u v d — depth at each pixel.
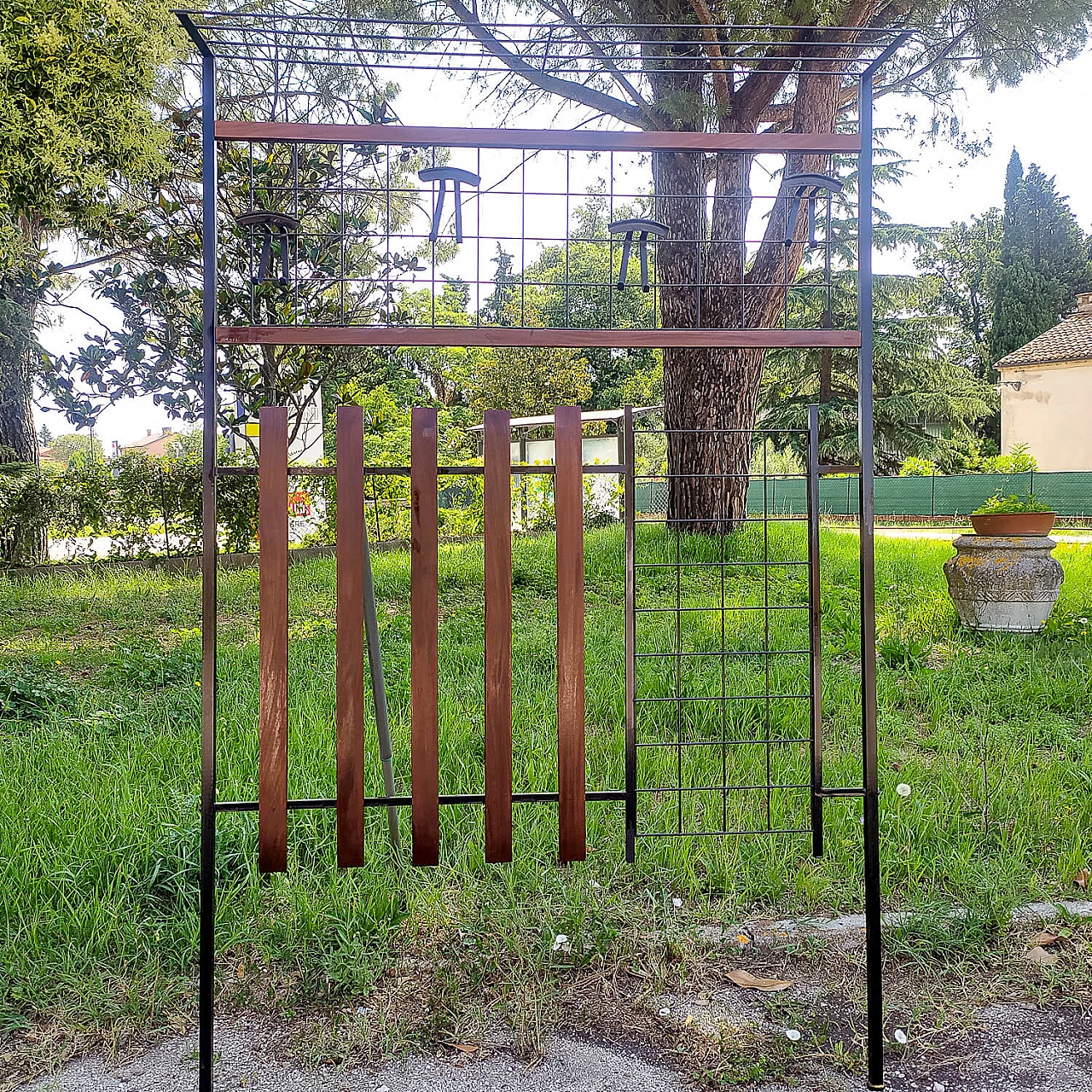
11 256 8.79
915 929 2.85
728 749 4.26
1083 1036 2.42
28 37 7.69
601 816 3.57
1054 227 34.97
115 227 9.54
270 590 2.16
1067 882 3.17
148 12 8.32
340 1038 2.38
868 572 2.32
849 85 10.16
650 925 2.89
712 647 6.10
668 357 10.02
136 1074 2.26
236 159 8.54
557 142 2.37
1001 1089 2.22
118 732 4.57
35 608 8.16
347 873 3.09
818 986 2.63
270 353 9.51
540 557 9.38
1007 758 4.22
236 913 2.85
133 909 2.85
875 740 2.30
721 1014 2.50
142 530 10.52
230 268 8.59
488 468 2.25
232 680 5.34
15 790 3.68
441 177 2.33
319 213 8.15
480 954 2.71
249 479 10.50
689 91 8.66
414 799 2.24
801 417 25.06
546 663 5.77
